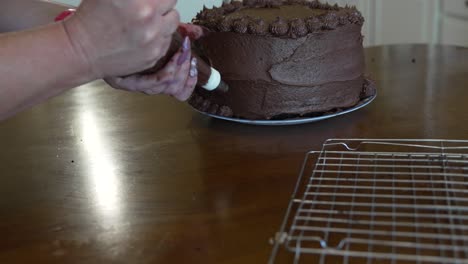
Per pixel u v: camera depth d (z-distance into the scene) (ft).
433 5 7.13
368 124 3.11
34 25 3.26
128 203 2.35
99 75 2.24
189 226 2.12
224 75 3.16
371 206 2.05
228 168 2.64
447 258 1.66
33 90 2.13
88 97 4.03
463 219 1.91
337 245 1.86
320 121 3.23
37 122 3.53
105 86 4.29
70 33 2.10
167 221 2.17
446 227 1.80
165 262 1.89
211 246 1.96
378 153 2.54
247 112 3.19
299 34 3.00
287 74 3.07
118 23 2.06
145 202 2.35
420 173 2.28
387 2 7.68
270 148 2.86
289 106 3.15
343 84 3.21
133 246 2.01
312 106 3.17
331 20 3.05
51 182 2.61
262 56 3.05
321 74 3.12
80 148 3.04
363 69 3.39
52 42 2.09
